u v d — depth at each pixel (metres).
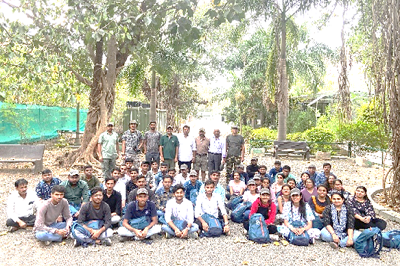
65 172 11.81
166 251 5.61
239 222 7.18
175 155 9.98
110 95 13.17
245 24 16.77
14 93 8.95
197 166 10.17
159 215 6.72
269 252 5.64
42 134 19.97
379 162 14.51
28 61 8.95
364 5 9.38
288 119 23.14
